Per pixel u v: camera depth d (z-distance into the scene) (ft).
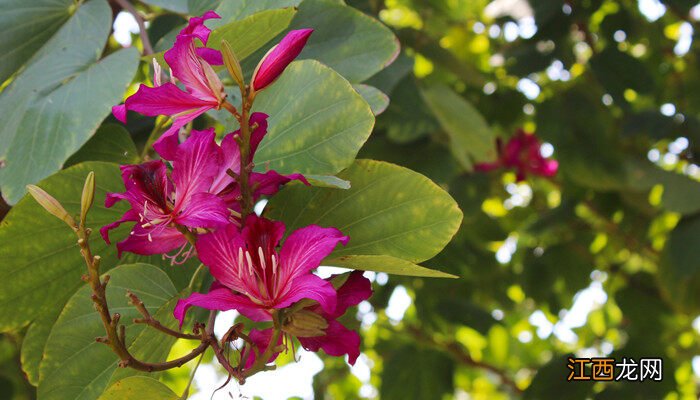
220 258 2.70
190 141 2.77
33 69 3.47
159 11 4.09
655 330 7.39
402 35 5.48
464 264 6.79
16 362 6.20
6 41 3.63
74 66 3.43
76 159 3.50
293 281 2.68
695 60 7.31
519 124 7.43
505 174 7.95
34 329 3.31
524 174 7.04
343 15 3.55
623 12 6.54
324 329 2.76
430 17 6.75
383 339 7.41
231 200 2.77
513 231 8.32
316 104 3.01
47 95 3.32
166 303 3.02
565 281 7.48
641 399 6.02
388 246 2.99
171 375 7.23
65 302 3.26
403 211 2.97
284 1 3.29
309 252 2.68
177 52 2.74
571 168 6.73
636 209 7.22
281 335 2.82
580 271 7.47
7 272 3.12
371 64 3.51
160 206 2.75
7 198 3.16
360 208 2.99
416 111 5.11
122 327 2.67
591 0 6.21
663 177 6.35
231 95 3.35
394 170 2.96
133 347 2.96
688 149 6.57
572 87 6.97
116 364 3.13
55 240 3.13
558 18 6.18
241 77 2.68
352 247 2.99
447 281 6.67
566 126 6.83
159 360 3.04
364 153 5.74
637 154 7.01
